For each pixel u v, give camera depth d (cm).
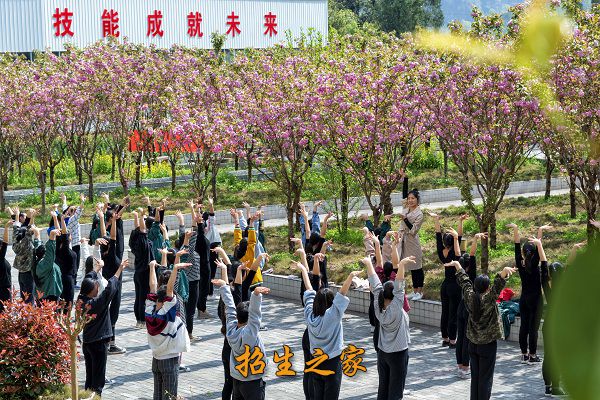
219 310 927
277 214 2719
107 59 2712
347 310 1565
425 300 1452
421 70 1571
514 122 1545
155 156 3325
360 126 1777
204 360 1223
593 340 76
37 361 922
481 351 897
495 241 1888
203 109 2419
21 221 1529
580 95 1161
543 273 1115
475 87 1499
